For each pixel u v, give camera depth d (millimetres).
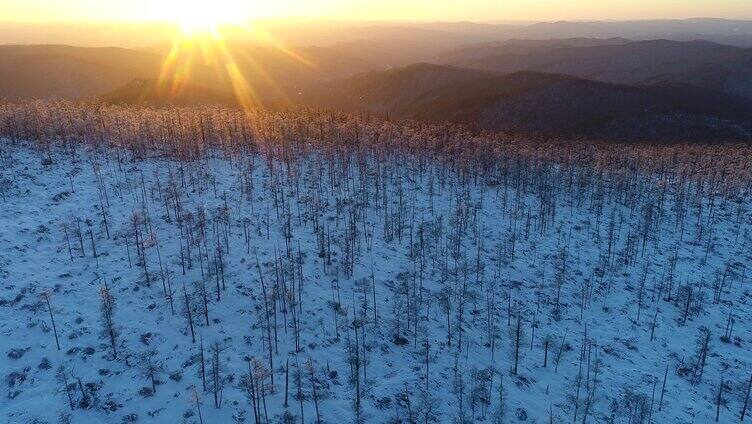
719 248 77500
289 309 49250
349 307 51531
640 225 81750
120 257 53312
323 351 44844
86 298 46594
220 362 41156
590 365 49125
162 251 55594
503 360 47969
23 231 54875
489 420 40062
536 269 65812
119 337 42156
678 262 71938
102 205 63688
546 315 56438
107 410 35438
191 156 84500
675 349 53312
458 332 50719
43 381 37125
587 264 68812
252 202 70938
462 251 67375
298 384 38625
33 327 41812
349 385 41406
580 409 42750
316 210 67250
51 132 86125
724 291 65500
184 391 37781
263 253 58031
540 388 45062
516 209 79188
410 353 46719
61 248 53625
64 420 34031
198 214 61312
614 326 56500
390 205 77500
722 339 55750
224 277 52125
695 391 47344
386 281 57531
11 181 66062
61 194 64875
